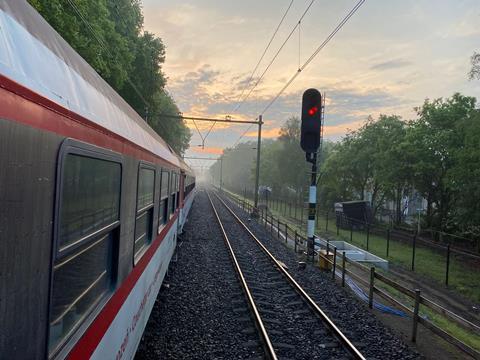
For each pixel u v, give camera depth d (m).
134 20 29.02
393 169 30.17
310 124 15.58
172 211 10.96
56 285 2.51
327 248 14.83
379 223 35.91
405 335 8.32
